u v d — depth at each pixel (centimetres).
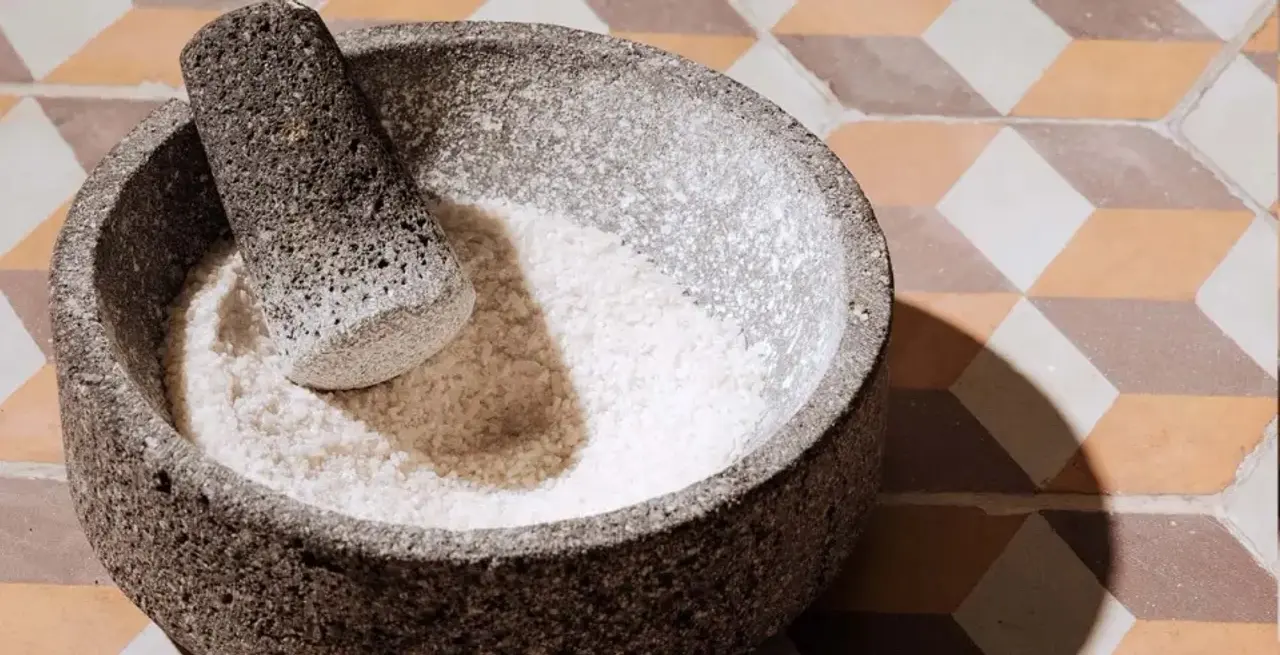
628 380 72
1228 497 75
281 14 68
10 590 71
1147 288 82
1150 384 79
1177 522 75
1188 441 77
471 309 70
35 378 77
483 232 74
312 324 68
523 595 61
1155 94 88
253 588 62
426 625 61
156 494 62
